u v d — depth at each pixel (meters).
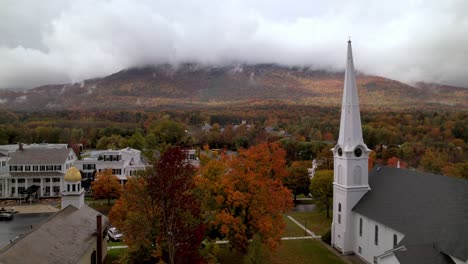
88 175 94.69
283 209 45.78
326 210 75.31
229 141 168.75
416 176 44.44
